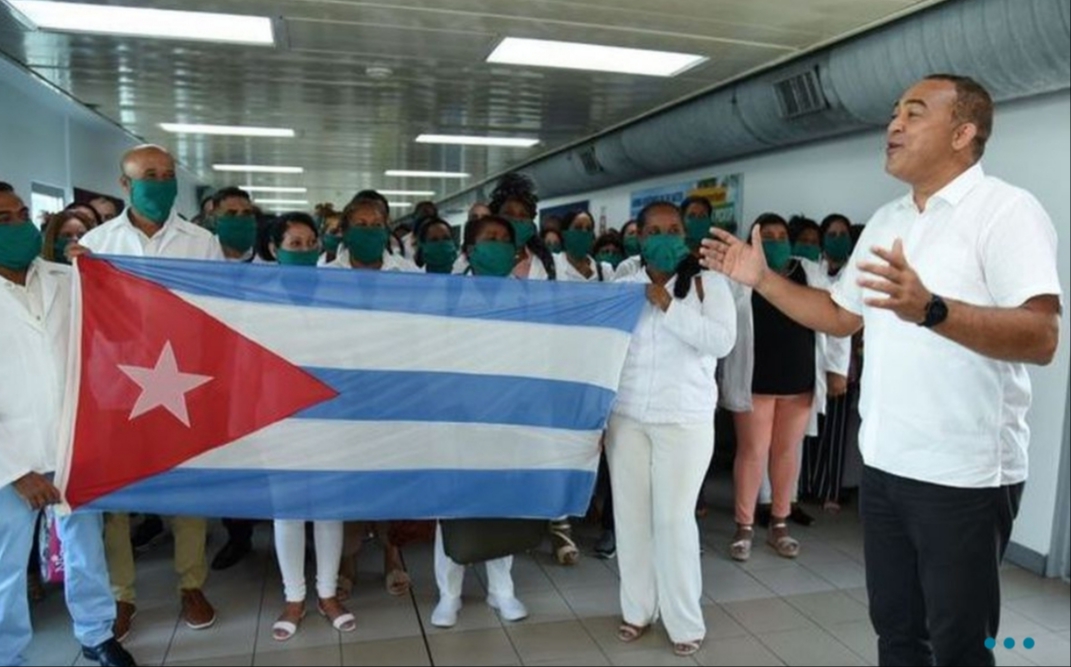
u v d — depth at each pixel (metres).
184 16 3.14
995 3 2.78
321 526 2.66
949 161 1.59
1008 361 1.44
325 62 3.90
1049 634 2.72
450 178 10.08
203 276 2.31
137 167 2.44
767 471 3.86
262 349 2.35
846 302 1.89
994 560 1.64
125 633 2.61
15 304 2.14
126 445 2.25
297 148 7.20
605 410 2.54
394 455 2.46
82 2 2.96
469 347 2.47
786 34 3.33
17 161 3.89
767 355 3.32
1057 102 3.14
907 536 1.77
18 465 2.12
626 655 2.54
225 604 2.89
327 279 2.39
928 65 3.16
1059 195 3.15
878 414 1.75
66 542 2.29
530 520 2.61
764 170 5.39
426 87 4.50
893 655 1.85
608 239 4.64
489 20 3.13
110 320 2.23
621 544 2.63
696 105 5.07
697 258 2.45
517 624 2.76
